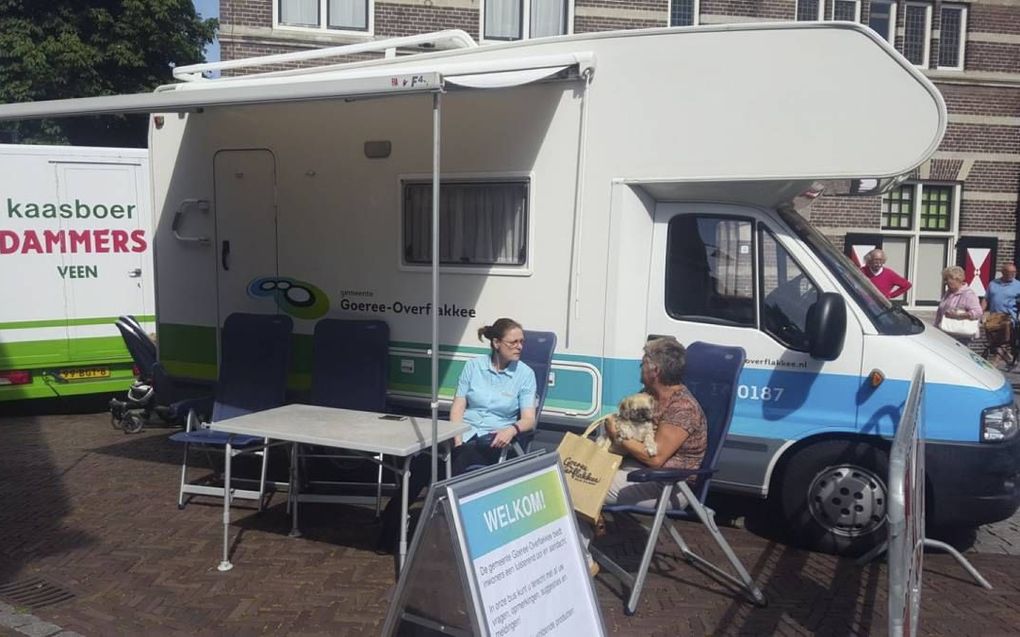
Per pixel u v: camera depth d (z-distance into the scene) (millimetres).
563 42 4836
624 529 5051
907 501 2748
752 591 4027
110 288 8398
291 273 5734
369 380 5395
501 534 2836
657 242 4855
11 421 8289
